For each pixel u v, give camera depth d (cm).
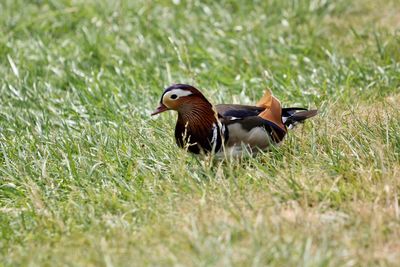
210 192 1046
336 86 1441
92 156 1198
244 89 1499
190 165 1148
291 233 917
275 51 1673
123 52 1694
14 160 1212
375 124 1195
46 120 1359
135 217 1012
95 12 1894
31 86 1548
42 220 1017
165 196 1052
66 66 1609
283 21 1803
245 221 930
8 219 1048
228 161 1123
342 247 880
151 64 1633
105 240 947
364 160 1098
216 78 1568
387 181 1019
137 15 1850
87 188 1095
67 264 893
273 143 1149
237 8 1920
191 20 1853
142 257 890
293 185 1033
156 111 1114
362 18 1834
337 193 1013
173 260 866
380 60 1588
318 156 1124
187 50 1683
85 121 1380
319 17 1836
